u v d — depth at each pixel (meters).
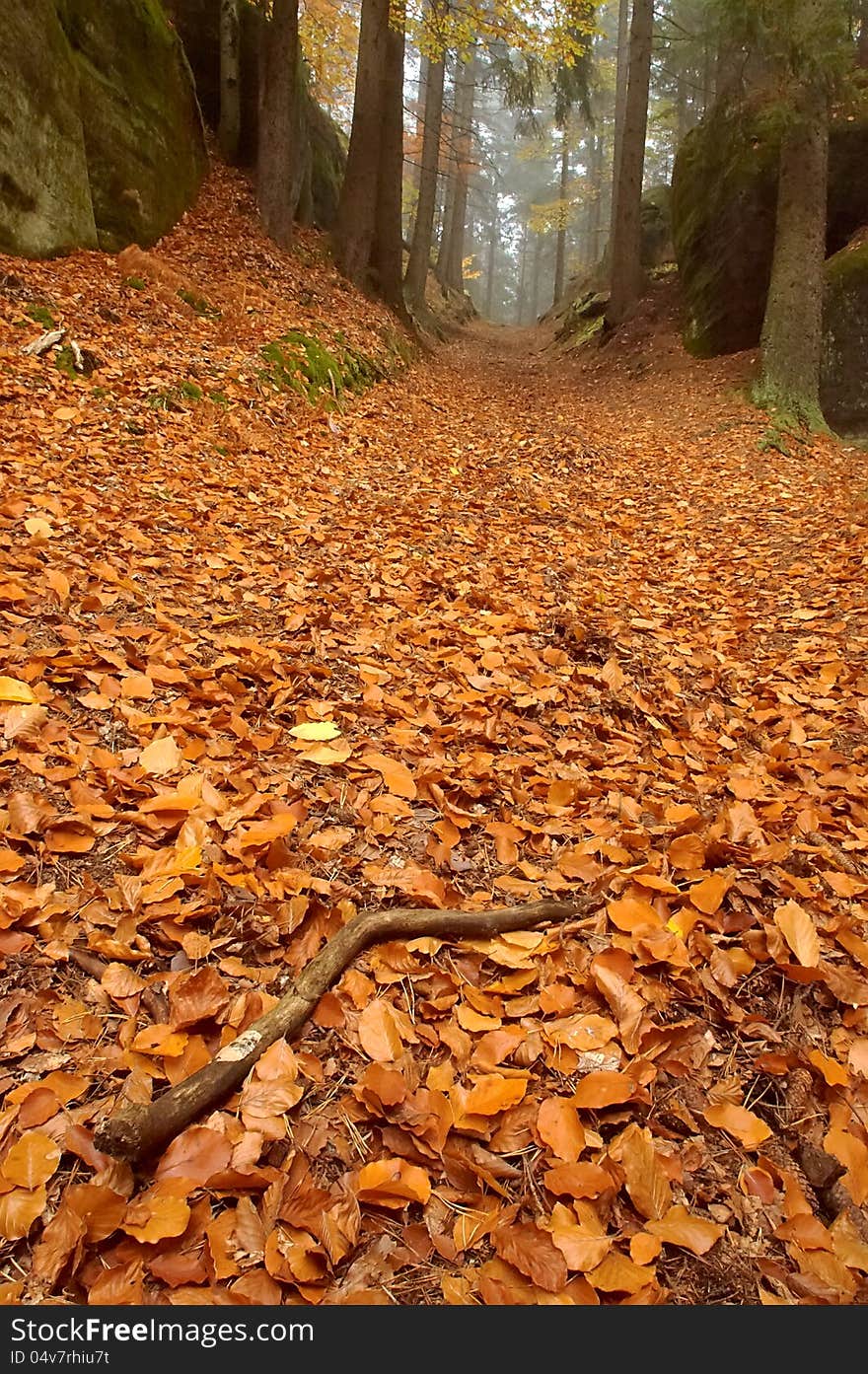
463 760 2.82
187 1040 1.61
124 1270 1.24
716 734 3.42
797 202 9.67
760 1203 1.48
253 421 6.54
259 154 11.60
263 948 1.91
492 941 2.01
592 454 8.62
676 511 6.99
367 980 1.81
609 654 3.94
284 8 10.84
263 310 9.14
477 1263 1.34
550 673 3.67
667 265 17.94
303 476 6.00
